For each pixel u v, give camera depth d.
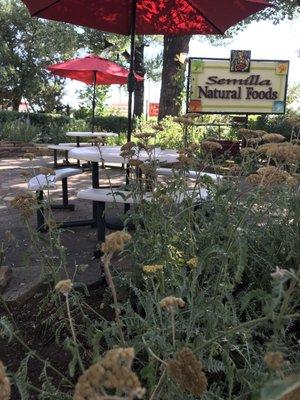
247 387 1.40
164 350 1.37
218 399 1.36
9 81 22.92
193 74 8.88
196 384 0.95
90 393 0.72
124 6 4.72
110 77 10.45
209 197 2.41
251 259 2.27
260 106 9.16
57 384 1.91
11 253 3.63
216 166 2.77
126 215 2.41
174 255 2.05
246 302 1.25
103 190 3.81
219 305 1.61
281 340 1.65
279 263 2.26
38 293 2.78
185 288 1.68
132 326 1.71
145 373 1.30
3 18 22.25
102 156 3.71
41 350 2.20
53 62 23.62
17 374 1.28
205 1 3.74
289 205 2.30
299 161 2.16
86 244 3.93
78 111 20.28
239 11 3.77
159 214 2.25
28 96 23.89
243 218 1.77
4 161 10.86
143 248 2.25
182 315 1.74
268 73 9.09
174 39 12.16
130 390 0.72
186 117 3.27
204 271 2.04
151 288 2.02
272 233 2.35
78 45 22.17
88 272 3.08
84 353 2.01
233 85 9.02
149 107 22.17
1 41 22.09
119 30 5.08
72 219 4.95
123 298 2.38
